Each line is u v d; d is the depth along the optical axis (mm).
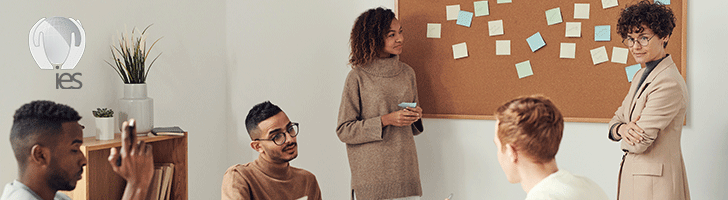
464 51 2641
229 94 3139
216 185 3096
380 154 2385
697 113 2352
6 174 1907
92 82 2219
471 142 2688
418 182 2467
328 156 2941
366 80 2424
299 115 2980
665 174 1860
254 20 3053
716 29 2289
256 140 1515
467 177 2705
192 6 2836
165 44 2623
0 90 1867
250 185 1480
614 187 2500
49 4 2039
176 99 2711
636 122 1888
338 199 2941
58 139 1146
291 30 2967
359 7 2807
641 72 2006
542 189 1102
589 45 2471
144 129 2180
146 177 1013
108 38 2301
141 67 2240
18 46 1927
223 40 3123
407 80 2488
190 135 2830
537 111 1133
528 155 1141
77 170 1204
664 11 1852
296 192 1589
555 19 2510
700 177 2371
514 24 2572
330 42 2879
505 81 2598
